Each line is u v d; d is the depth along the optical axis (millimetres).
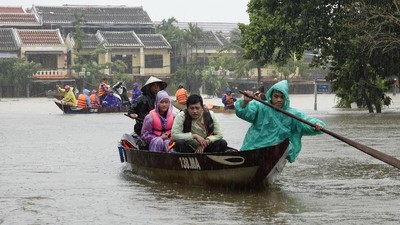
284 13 27531
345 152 13414
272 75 71562
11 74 65125
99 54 68312
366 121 22906
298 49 28266
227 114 31250
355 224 6887
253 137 9430
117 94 34719
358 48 26469
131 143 11258
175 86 70688
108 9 74312
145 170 10320
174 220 7176
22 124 24406
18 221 7207
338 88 30562
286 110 9359
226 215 7410
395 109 33250
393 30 25938
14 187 9484
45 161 12625
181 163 9297
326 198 8383
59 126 23078
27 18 72000
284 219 7168
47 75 66938
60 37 68500
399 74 27625
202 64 73625
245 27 29938
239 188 8938
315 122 9164
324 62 31547
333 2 27047
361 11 25453
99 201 8336
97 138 17844
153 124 10547
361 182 9617
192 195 8695
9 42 67000
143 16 74375
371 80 29828
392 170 10805
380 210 7590
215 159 8820
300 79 70625
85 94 34500
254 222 7031
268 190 9016
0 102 54562
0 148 15211
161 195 8727
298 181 9750
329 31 27047
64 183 9828
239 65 66125
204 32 77125
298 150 9344
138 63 70000
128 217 7359
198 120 9570
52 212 7676
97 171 11148
